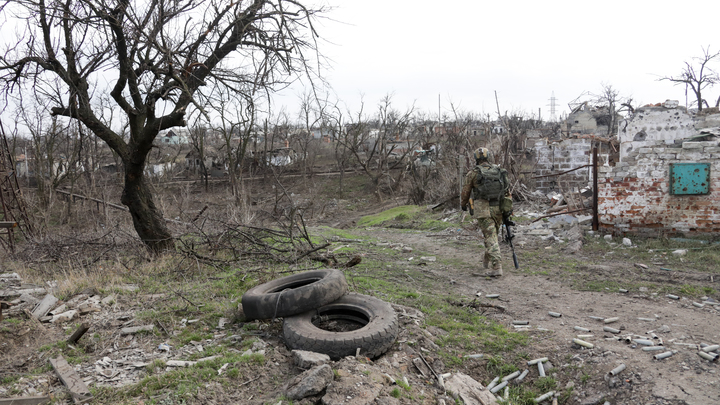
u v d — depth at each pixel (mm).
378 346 3619
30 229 14336
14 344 4000
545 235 9172
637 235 8250
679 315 4555
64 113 8383
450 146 25141
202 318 4621
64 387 3205
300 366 3363
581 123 64375
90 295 5500
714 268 6250
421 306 5109
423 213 15352
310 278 4859
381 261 7750
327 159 47375
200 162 33094
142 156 8711
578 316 4750
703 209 7762
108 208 18906
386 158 34125
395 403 2887
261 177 35500
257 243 7969
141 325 4418
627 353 3660
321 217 24969
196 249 8617
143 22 7363
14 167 14570
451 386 3395
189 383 3117
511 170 15117
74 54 7949
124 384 3215
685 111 13734
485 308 5152
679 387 3090
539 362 3783
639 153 8148
